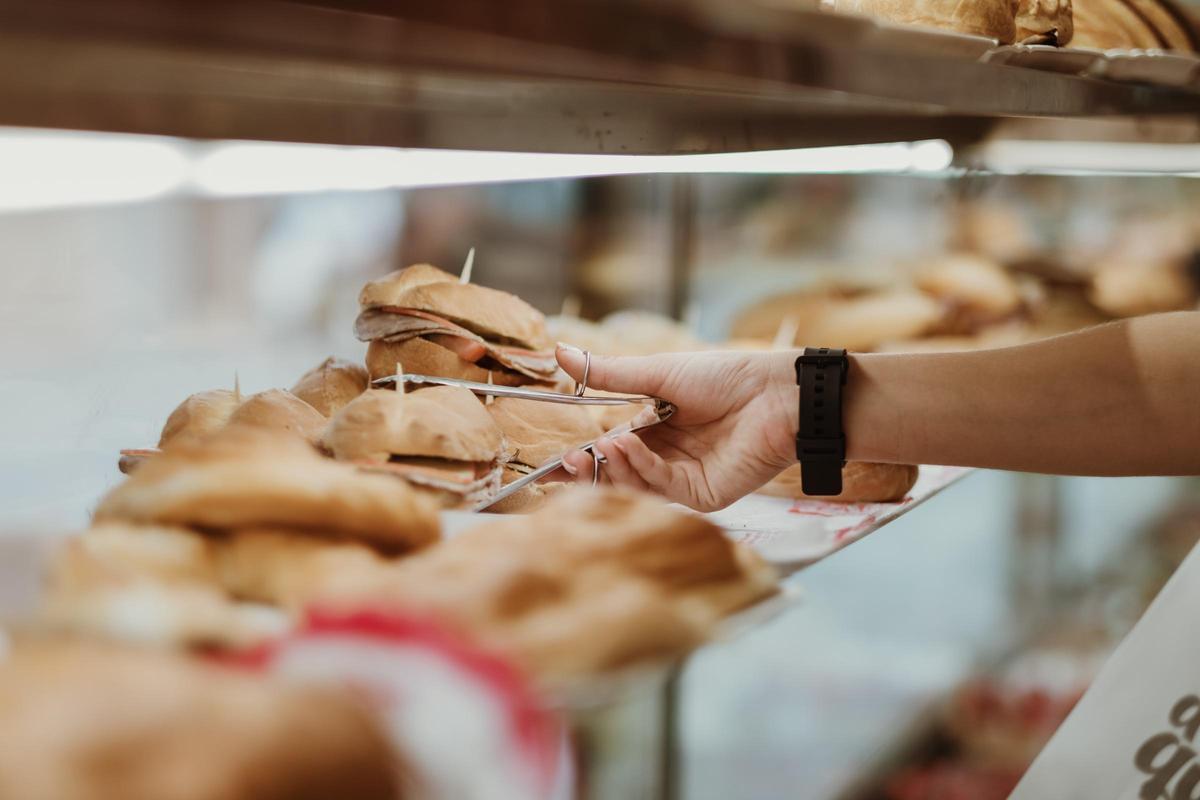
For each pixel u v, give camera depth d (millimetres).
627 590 512
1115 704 1000
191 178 796
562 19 549
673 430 1241
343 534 534
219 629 435
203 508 518
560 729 453
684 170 1299
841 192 1969
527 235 1705
